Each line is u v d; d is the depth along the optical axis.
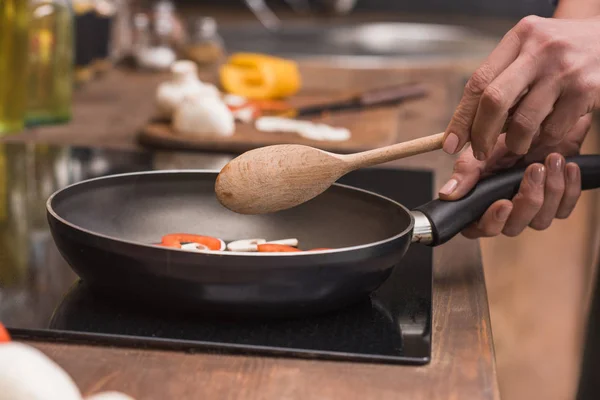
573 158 1.02
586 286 2.88
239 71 2.10
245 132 1.68
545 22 0.88
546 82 0.86
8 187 1.27
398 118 1.90
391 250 0.81
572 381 2.62
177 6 4.63
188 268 0.75
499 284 2.93
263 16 4.22
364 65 2.64
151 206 1.01
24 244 1.01
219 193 0.86
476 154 0.89
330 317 0.82
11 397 0.47
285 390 0.68
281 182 0.86
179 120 1.62
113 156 1.48
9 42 1.52
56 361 0.72
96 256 0.78
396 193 1.27
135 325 0.78
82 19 2.10
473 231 1.00
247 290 0.77
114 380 0.69
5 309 0.81
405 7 4.76
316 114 1.90
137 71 2.50
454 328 0.81
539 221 1.03
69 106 1.75
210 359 0.73
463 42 3.73
